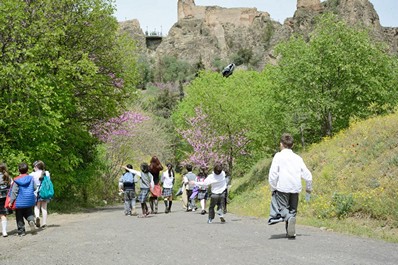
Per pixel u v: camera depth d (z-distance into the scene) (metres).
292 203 7.36
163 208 20.97
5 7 15.42
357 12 147.62
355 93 24.05
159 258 5.89
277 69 26.84
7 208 9.91
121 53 20.50
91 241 7.91
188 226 10.13
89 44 19.61
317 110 24.23
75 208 19.86
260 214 14.96
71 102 18.44
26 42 15.77
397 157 13.56
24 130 15.92
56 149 16.39
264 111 27.58
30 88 15.36
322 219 11.98
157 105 69.88
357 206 11.56
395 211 10.31
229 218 13.18
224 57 187.50
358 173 14.40
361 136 18.36
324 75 23.09
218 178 11.20
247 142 30.78
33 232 10.06
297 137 28.84
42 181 11.30
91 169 21.75
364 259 5.47
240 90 30.17
